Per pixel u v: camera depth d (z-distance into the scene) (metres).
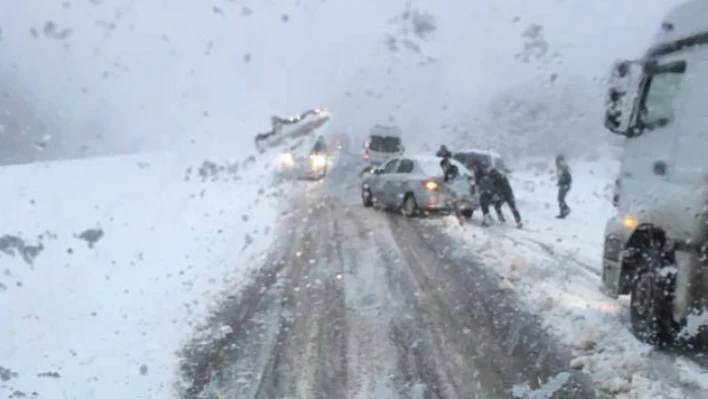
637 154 6.92
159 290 8.60
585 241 13.14
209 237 12.37
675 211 6.05
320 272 9.88
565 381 5.59
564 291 8.75
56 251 10.30
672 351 6.34
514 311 7.78
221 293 8.55
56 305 7.84
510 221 16.44
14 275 8.95
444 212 16.80
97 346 6.48
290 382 5.61
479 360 6.12
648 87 6.80
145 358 6.18
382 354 6.30
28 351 6.35
